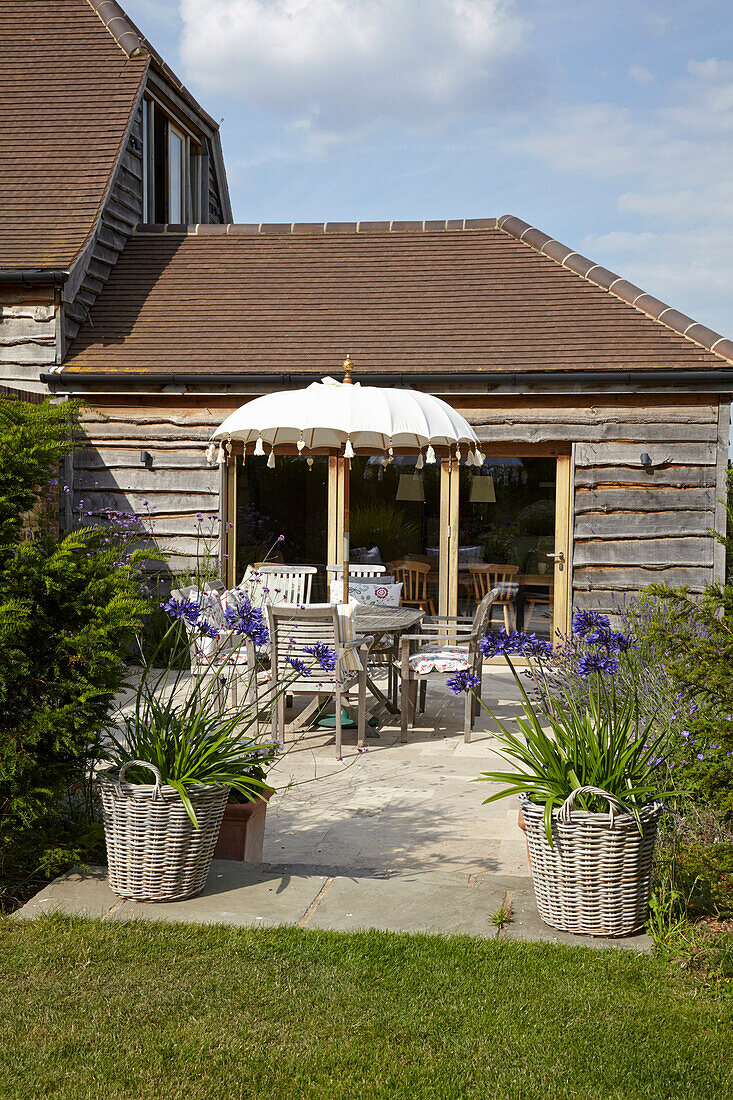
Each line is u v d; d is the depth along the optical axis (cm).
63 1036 312
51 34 1447
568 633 1091
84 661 451
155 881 419
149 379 1104
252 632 518
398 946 379
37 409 496
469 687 511
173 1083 288
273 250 1352
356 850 535
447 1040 314
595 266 1237
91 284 1237
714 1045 314
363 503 1163
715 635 437
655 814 399
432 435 711
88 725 456
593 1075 296
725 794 396
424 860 518
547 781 414
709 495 1072
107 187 1246
